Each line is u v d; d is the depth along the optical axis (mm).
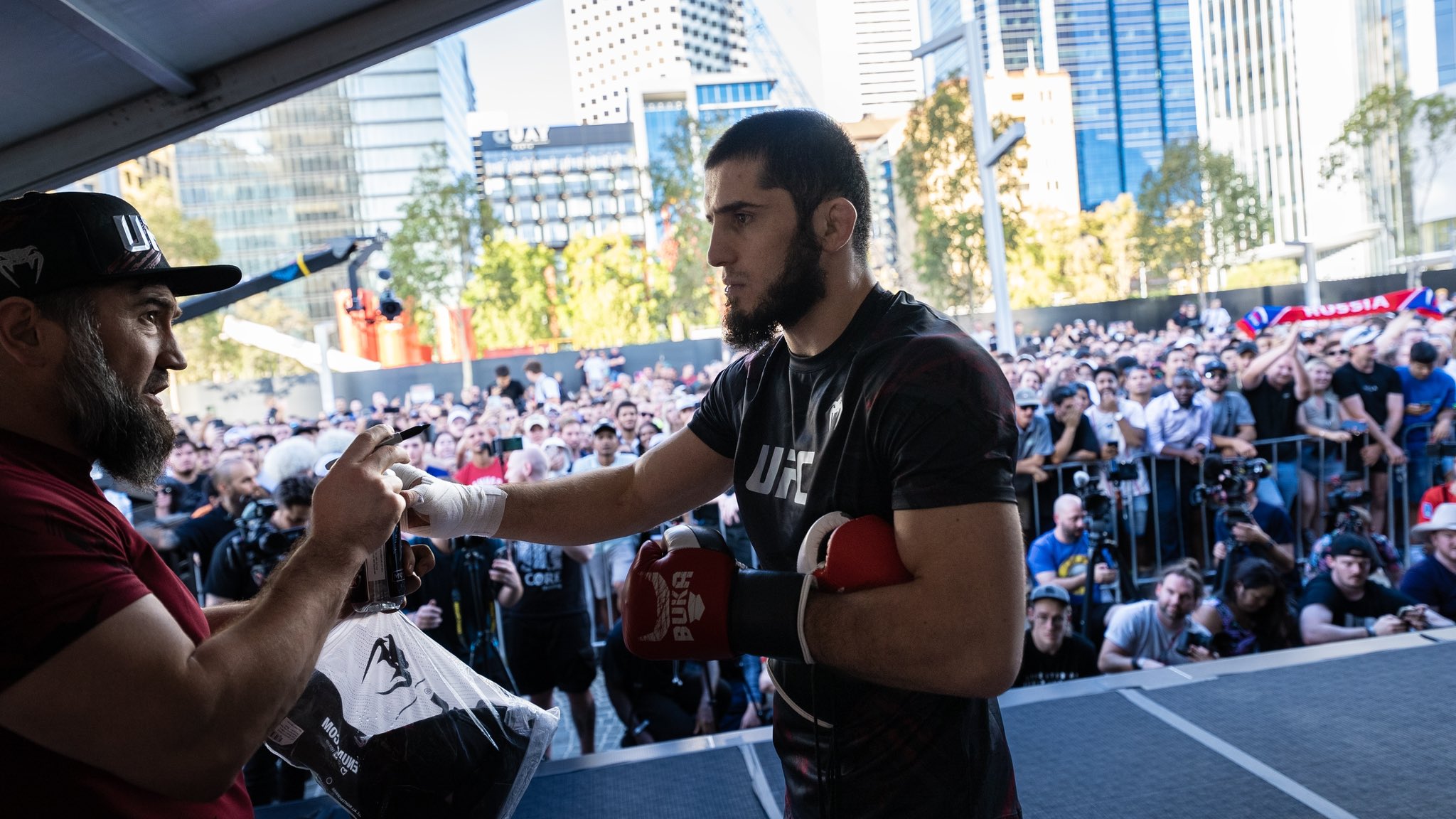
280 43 2305
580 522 1562
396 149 49469
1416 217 25844
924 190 23812
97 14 1861
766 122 1249
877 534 1151
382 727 1288
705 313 23078
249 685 868
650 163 23156
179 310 1092
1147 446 5078
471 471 5363
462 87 62000
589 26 86438
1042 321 18406
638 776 3033
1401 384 5352
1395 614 4168
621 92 86062
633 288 23688
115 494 4742
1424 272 15438
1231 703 3203
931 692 1097
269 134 46812
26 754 849
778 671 1400
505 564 3977
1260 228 27484
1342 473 5273
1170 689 3371
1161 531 5027
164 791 838
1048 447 4988
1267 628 4184
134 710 808
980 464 1098
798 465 1329
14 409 953
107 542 891
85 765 872
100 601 825
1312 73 40188
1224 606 4266
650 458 1621
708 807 2791
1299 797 2557
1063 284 26656
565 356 14008
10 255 942
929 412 1115
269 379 15562
